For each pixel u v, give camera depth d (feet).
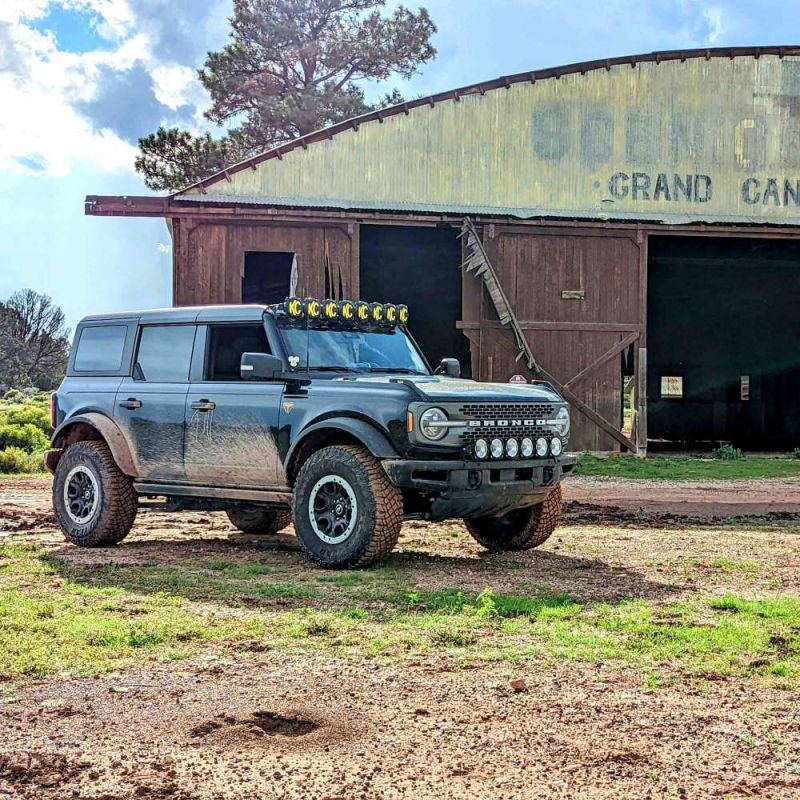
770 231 69.26
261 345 25.99
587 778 11.02
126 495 27.84
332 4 121.39
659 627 17.76
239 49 120.88
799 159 71.97
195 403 26.27
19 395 181.98
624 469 58.85
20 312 246.47
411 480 22.80
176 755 11.59
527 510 26.89
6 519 34.37
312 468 24.00
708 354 106.42
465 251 68.08
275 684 14.37
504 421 24.02
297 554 26.48
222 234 64.90
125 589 21.15
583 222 68.03
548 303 68.33
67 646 16.22
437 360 94.27
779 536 30.71
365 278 89.04
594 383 68.64
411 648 16.39
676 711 13.33
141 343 28.35
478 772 11.14
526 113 69.97
